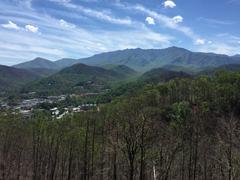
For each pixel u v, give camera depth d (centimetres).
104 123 5959
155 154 3744
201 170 5916
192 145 5797
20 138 7419
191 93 12244
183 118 7244
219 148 4959
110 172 5944
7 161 7300
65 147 6981
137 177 4219
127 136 3291
